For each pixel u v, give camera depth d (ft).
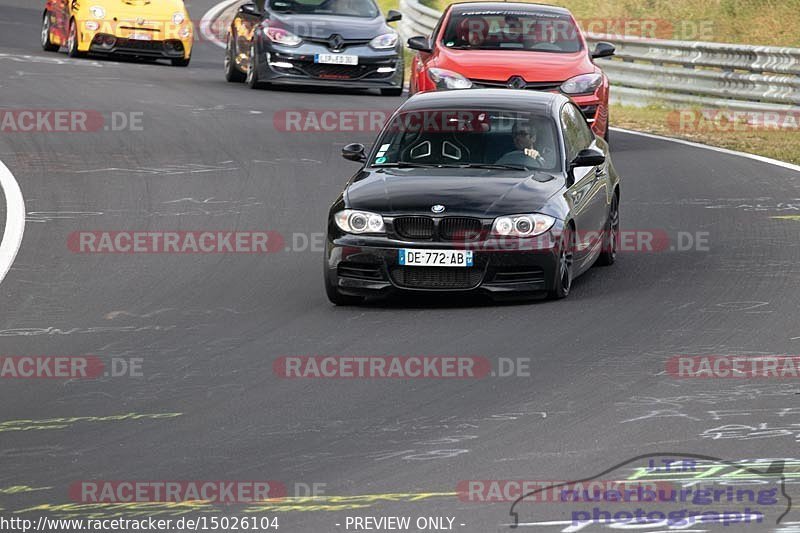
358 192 124.88
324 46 257.55
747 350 102.37
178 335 111.55
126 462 79.66
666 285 127.03
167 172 185.37
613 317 114.62
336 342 108.27
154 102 240.53
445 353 103.96
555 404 89.51
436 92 140.77
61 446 83.05
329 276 122.42
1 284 129.80
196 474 77.15
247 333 111.86
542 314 116.78
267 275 134.10
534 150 130.82
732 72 258.78
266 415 88.94
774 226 154.10
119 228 153.79
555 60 197.57
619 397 90.63
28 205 164.66
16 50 306.35
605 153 144.77
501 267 120.06
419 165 129.90
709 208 165.68
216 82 272.10
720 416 85.81
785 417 85.35
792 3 359.05
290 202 168.25
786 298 119.55
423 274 120.67
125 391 95.50
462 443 81.61
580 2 385.70
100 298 124.88
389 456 79.46
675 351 102.53
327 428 85.66
